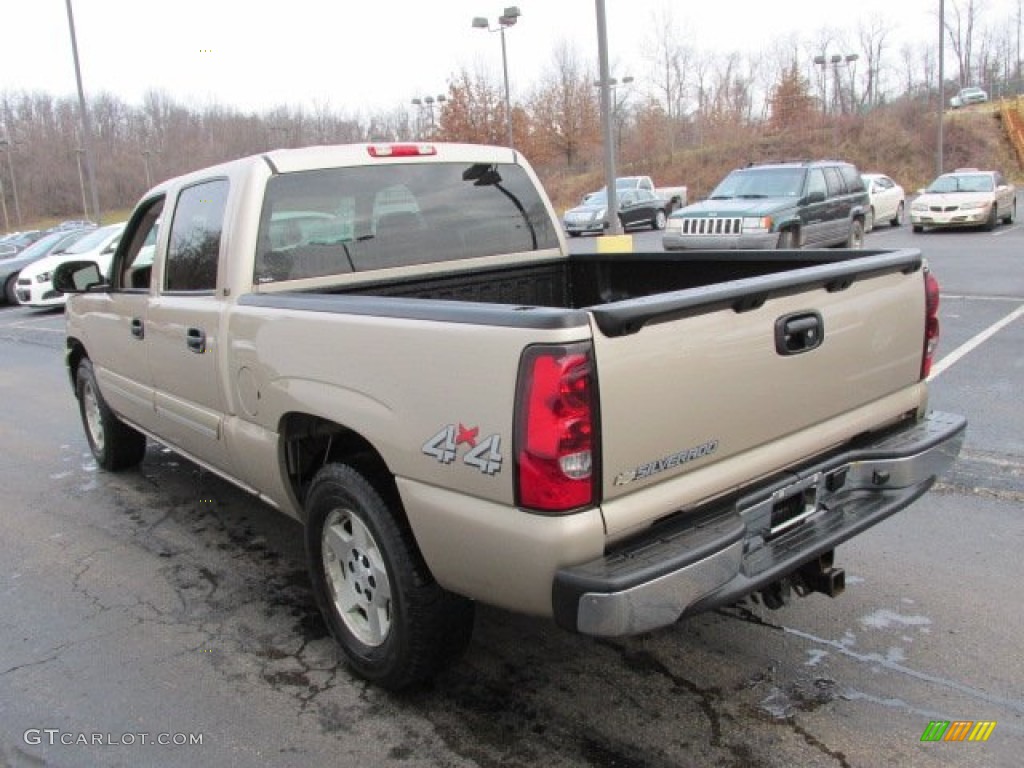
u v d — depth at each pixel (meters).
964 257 16.45
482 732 3.01
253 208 3.74
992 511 4.64
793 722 2.97
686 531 2.65
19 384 9.89
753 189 15.41
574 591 2.38
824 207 15.47
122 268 5.12
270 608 4.01
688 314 2.57
